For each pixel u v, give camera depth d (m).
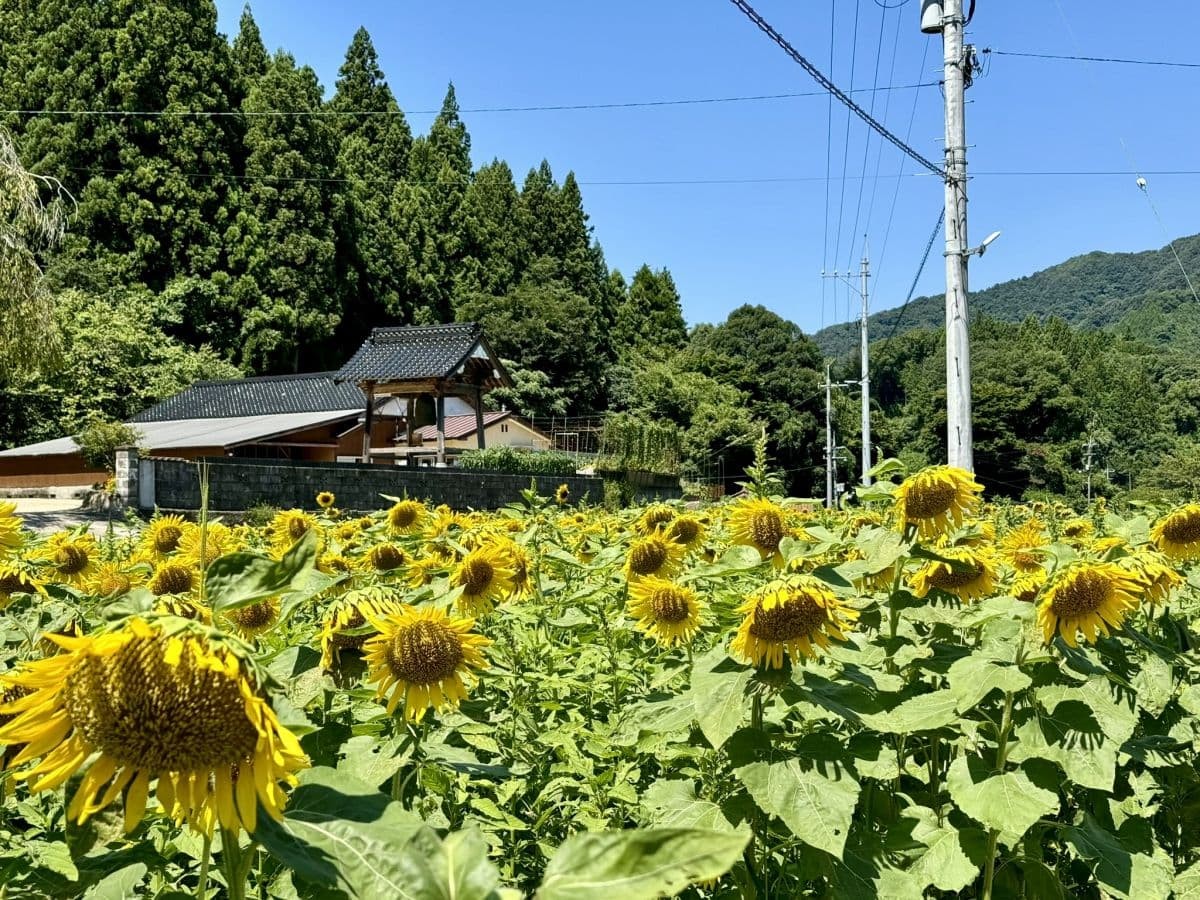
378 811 1.31
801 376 67.00
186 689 1.25
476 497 24.31
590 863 0.90
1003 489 64.81
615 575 4.46
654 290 83.31
